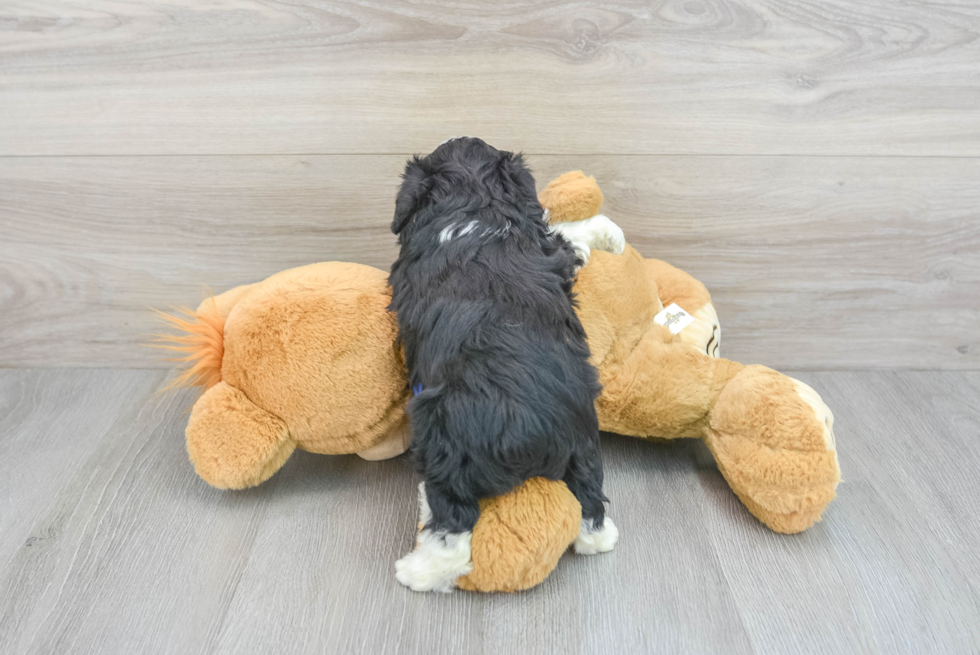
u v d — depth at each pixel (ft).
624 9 3.66
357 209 4.13
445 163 3.09
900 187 4.10
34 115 3.85
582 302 3.33
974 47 3.77
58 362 4.58
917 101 3.89
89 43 3.69
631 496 3.51
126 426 4.00
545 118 3.92
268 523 3.30
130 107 3.85
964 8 3.68
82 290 4.36
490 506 2.78
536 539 2.73
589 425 2.82
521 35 3.70
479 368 2.60
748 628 2.80
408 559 2.96
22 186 4.03
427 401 2.65
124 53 3.72
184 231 4.19
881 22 3.71
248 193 4.08
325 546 3.17
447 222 2.90
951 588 3.01
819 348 4.60
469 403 2.57
